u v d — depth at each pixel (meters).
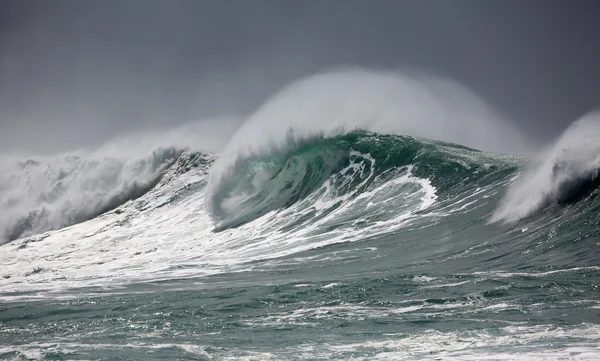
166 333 44.00
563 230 68.06
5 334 46.69
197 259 84.06
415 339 39.44
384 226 84.56
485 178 92.31
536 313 43.84
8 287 72.50
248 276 69.19
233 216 104.38
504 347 36.28
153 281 70.62
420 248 73.25
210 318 48.25
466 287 53.03
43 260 96.25
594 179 73.62
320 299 52.75
